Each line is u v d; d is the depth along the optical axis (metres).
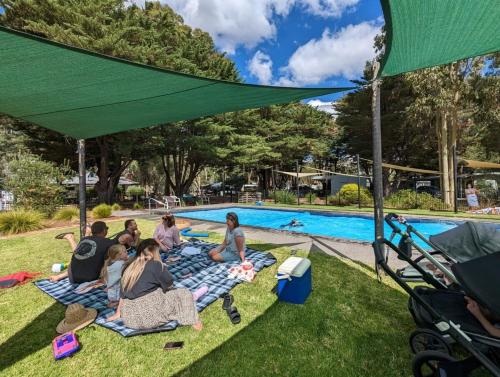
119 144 16.47
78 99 3.59
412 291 2.19
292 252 5.71
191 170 24.52
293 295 3.47
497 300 1.85
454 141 14.34
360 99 21.19
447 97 13.35
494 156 22.14
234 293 3.79
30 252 6.18
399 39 2.68
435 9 2.22
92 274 4.05
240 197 25.19
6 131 21.22
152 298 2.93
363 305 3.40
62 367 2.41
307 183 43.59
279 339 2.76
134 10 16.02
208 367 2.39
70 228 9.43
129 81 3.06
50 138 17.05
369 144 22.95
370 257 5.32
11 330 2.99
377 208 4.05
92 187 28.17
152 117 4.89
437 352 1.97
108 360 2.49
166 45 17.75
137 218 11.97
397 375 2.25
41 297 3.76
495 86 13.09
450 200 14.45
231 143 20.98
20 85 3.00
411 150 22.33
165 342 2.73
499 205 13.93
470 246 3.14
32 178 11.51
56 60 2.43
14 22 12.35
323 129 27.66
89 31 12.79
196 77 2.98
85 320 3.06
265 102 4.29
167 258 5.14
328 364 2.40
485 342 1.87
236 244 4.86
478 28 2.50
